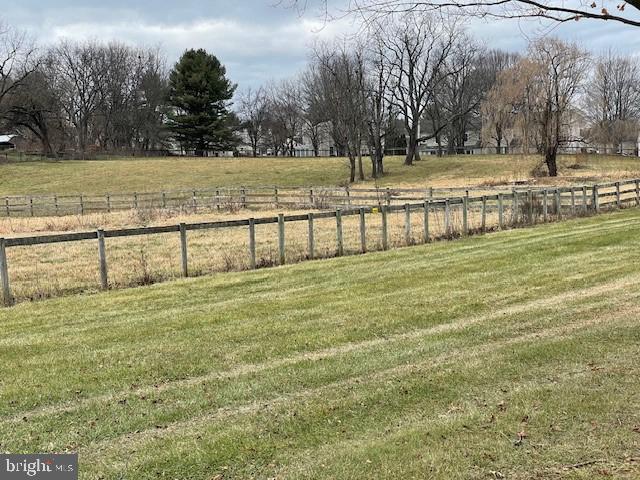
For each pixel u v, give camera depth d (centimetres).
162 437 444
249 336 702
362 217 1454
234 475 387
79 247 1895
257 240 1917
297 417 468
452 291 920
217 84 8256
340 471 385
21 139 8500
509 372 548
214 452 416
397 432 435
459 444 413
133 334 729
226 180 5991
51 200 4734
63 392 536
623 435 416
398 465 388
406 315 778
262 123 9231
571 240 1438
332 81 5897
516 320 735
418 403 488
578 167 4938
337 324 745
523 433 425
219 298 942
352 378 552
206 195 4734
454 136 8481
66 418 482
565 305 798
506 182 4084
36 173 6375
